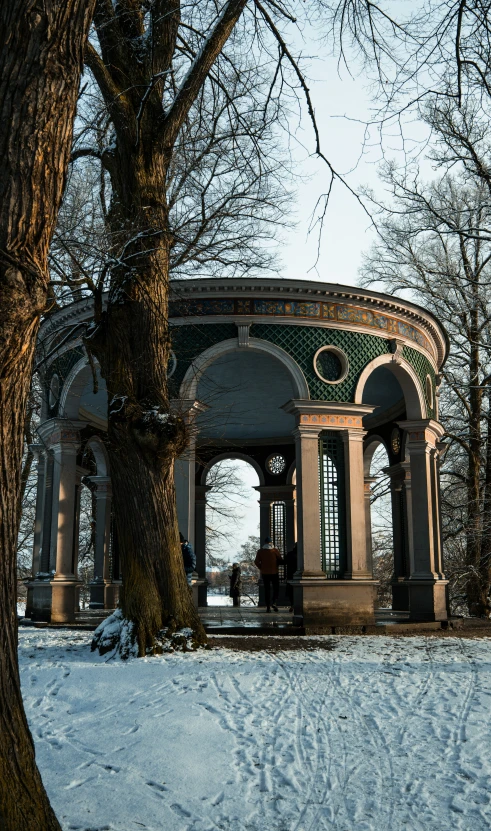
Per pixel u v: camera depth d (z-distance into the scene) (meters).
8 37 3.59
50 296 10.73
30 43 3.60
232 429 23.72
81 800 5.13
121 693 8.14
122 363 11.10
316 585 14.05
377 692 8.11
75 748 6.30
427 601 15.91
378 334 15.70
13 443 3.56
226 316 14.54
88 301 15.09
